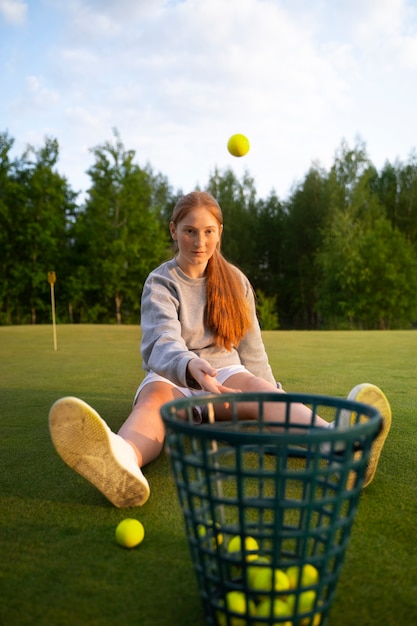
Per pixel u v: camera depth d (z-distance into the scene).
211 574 1.17
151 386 2.11
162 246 31.11
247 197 40.56
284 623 1.01
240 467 0.99
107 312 31.38
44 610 1.12
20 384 4.20
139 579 1.25
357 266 30.03
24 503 1.73
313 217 35.72
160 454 2.28
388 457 2.20
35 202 29.72
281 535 1.00
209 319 2.36
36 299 29.77
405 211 35.75
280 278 37.47
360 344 7.95
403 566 1.30
